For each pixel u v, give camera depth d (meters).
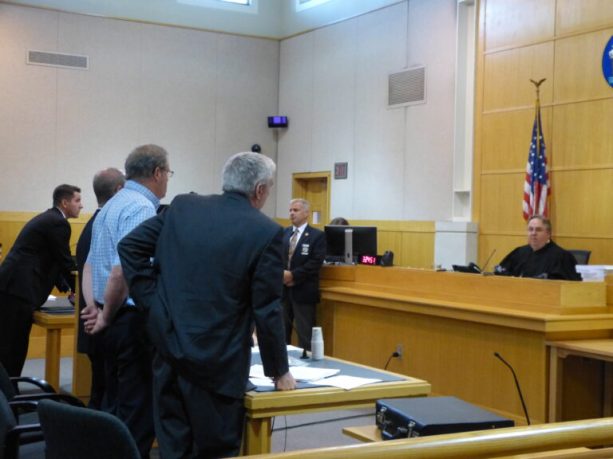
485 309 4.70
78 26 10.50
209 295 2.38
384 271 5.88
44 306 5.53
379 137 10.20
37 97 10.27
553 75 7.89
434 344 5.21
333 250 6.90
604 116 7.40
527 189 7.83
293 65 11.69
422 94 9.57
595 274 5.92
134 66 10.86
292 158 11.70
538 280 4.62
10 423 2.54
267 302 2.41
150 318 2.45
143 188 3.26
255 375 2.79
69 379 6.53
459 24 9.05
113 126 10.73
